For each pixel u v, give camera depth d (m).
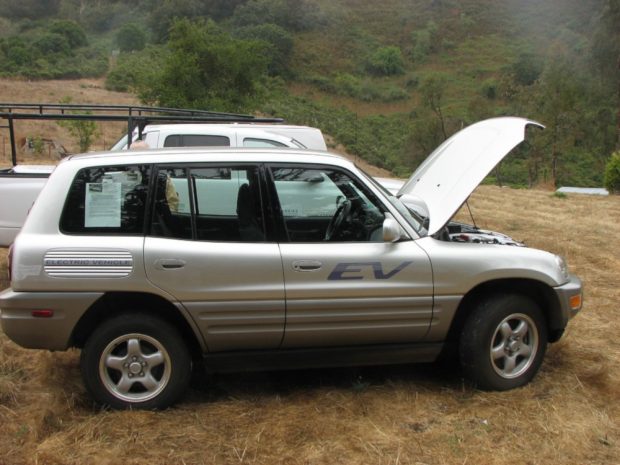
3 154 25.39
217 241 4.12
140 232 4.06
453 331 4.53
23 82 49.12
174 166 4.18
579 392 4.52
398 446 3.75
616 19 44.41
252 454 3.66
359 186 4.38
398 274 4.24
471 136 5.13
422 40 88.12
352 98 70.75
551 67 44.41
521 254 4.51
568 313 4.62
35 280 3.91
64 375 4.71
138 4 90.56
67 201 4.06
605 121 42.53
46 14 89.88
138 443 3.74
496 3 101.06
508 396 4.41
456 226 5.50
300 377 4.80
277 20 88.00
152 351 4.13
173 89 22.56
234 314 4.08
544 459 3.65
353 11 99.38
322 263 4.16
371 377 4.80
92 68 56.19
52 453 3.60
